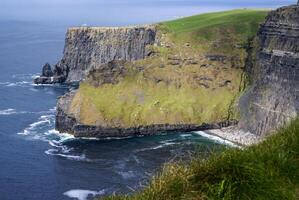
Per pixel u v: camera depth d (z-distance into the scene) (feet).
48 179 408.26
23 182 399.85
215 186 37.91
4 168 440.86
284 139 44.91
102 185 391.04
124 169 439.22
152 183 40.32
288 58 628.69
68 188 383.86
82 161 470.80
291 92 618.03
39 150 516.73
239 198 37.40
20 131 597.93
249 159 40.42
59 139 580.71
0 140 552.82
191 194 38.01
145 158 485.56
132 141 592.19
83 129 609.42
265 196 37.58
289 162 41.65
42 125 631.15
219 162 39.83
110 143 575.79
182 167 40.83
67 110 638.94
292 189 39.37
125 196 41.37
